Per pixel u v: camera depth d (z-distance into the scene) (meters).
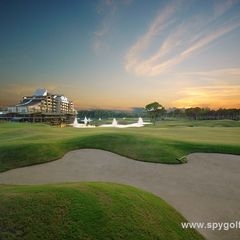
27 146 30.22
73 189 13.80
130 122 188.62
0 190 14.15
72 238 10.25
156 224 12.24
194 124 128.50
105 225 11.13
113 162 27.19
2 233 10.24
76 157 29.06
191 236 12.43
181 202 17.00
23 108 153.62
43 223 10.80
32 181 21.78
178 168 25.25
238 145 32.91
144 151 30.03
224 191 19.12
